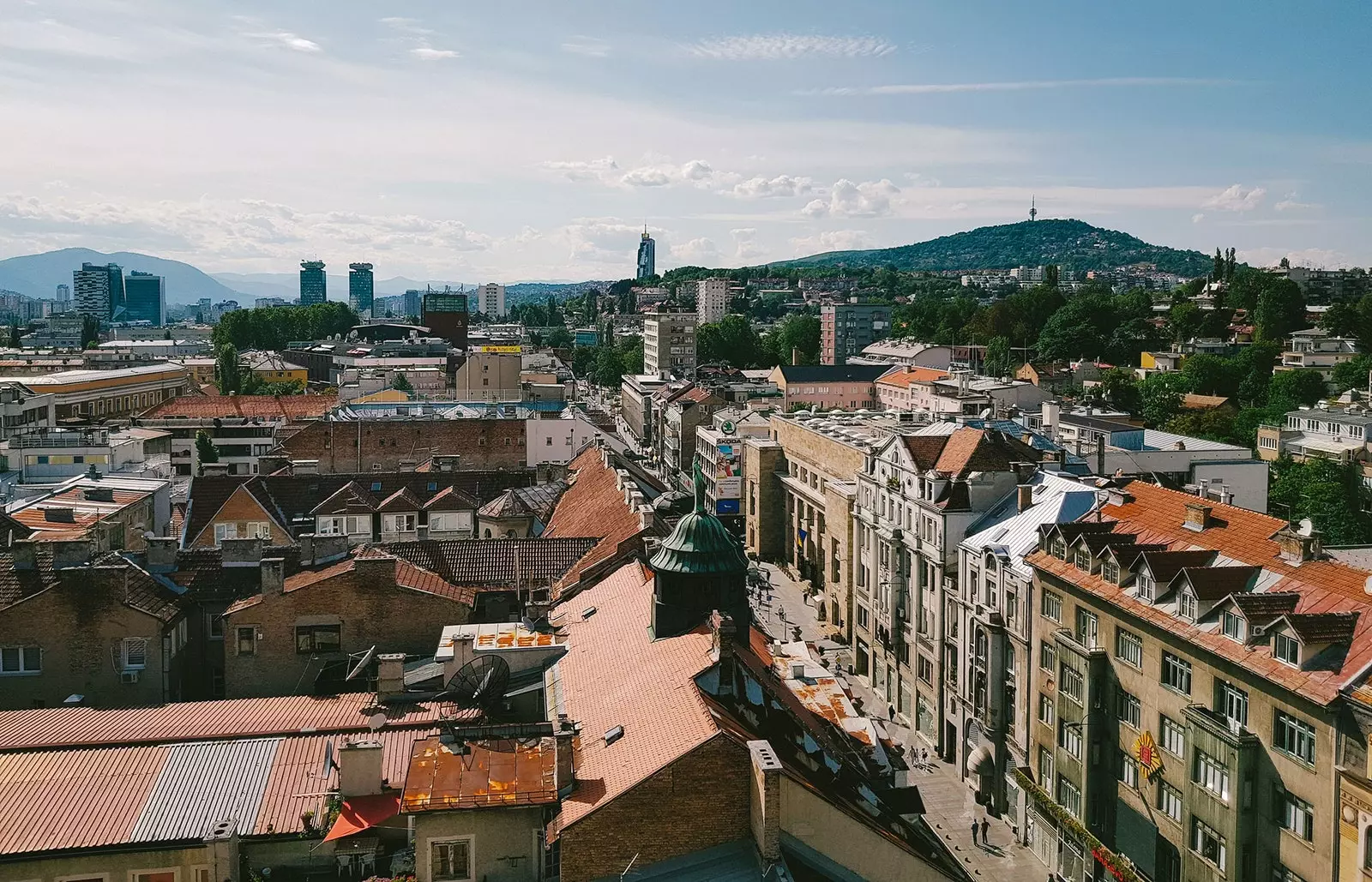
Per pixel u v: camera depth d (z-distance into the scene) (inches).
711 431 7234.3
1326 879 1787.6
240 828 1531.7
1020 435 4055.1
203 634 2498.8
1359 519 5182.1
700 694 1605.6
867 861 1493.6
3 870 1433.3
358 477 3991.1
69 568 2257.6
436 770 1521.9
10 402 5408.5
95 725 1845.5
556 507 3944.4
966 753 3129.9
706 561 1909.4
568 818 1437.0
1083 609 2549.2
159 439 5743.1
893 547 3644.2
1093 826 2474.2
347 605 2352.4
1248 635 1998.0
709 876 1400.1
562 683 1939.0
